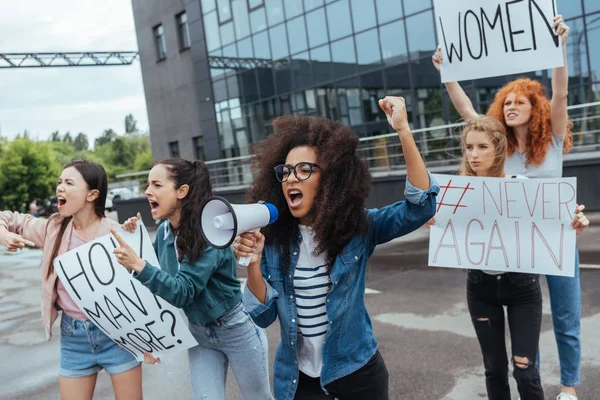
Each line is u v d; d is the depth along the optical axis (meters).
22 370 5.23
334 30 17.00
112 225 2.88
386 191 12.04
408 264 7.98
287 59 18.53
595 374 3.65
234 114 20.78
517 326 2.66
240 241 1.86
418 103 15.26
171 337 2.66
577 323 3.02
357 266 2.05
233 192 16.73
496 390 2.81
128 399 2.81
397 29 15.43
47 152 41.78
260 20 19.19
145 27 24.36
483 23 3.06
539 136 3.00
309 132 2.03
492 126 2.85
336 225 1.96
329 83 17.42
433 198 1.96
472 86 14.30
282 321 2.10
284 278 2.09
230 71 20.66
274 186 2.13
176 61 23.25
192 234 2.42
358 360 2.07
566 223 2.67
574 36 12.56
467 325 4.92
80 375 2.80
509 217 2.77
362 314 2.09
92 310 2.67
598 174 8.82
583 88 12.55
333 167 1.96
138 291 2.61
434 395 3.63
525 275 2.70
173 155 24.42
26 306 8.09
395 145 12.99
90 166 2.80
